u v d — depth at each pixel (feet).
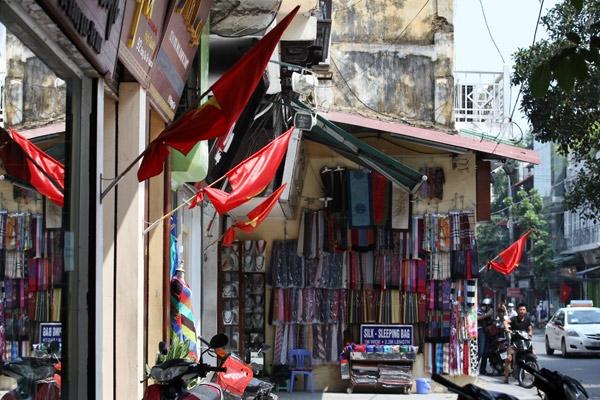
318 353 59.98
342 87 65.92
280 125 47.32
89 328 22.52
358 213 60.29
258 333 59.98
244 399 33.40
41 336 19.95
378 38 66.39
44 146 20.33
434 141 56.49
